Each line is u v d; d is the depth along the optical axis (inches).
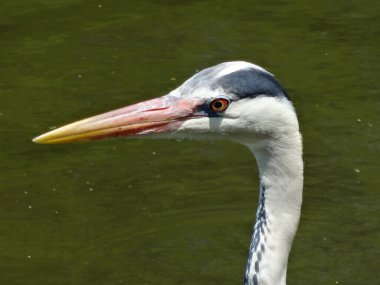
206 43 683.4
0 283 485.7
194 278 495.2
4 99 626.2
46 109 613.0
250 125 364.5
